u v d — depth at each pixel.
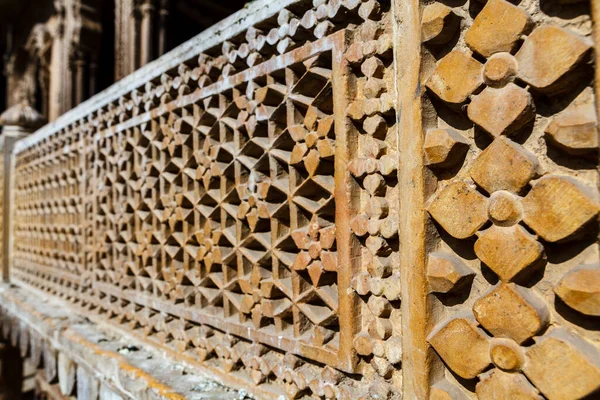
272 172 1.75
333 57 1.49
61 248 3.81
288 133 1.68
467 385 1.18
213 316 2.05
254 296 1.84
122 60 4.62
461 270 1.16
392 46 1.35
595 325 0.94
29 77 8.30
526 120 1.04
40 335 3.44
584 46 0.94
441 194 1.18
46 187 4.18
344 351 1.47
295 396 1.65
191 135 2.24
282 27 1.68
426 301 1.21
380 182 1.38
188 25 6.02
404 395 1.27
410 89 1.23
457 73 1.14
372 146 1.40
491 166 1.08
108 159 2.96
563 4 0.99
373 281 1.41
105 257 3.09
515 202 1.04
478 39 1.10
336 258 1.53
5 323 4.31
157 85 2.52
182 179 2.29
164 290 2.41
